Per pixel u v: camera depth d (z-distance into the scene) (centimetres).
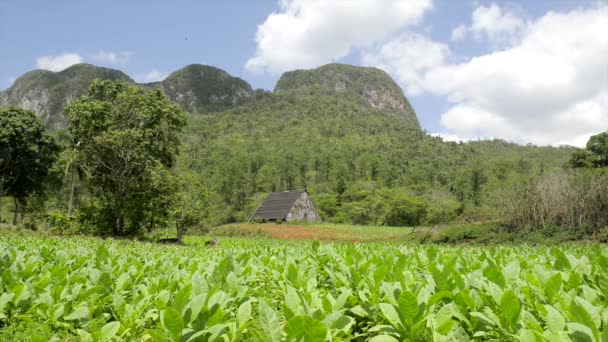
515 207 2766
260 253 1043
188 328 308
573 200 2598
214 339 308
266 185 9856
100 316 438
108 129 3125
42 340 353
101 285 473
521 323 325
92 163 3322
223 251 1315
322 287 615
